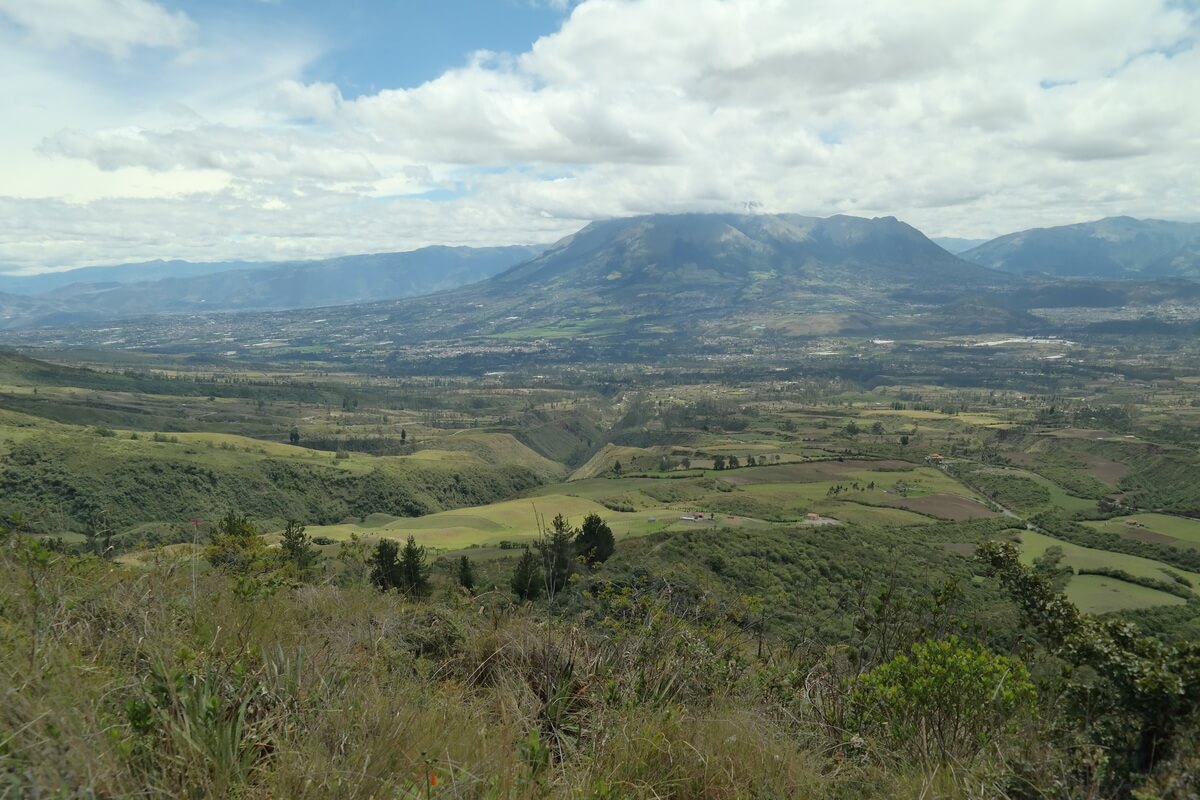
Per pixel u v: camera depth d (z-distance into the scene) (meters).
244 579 4.63
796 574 34.94
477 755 2.67
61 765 1.92
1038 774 3.14
